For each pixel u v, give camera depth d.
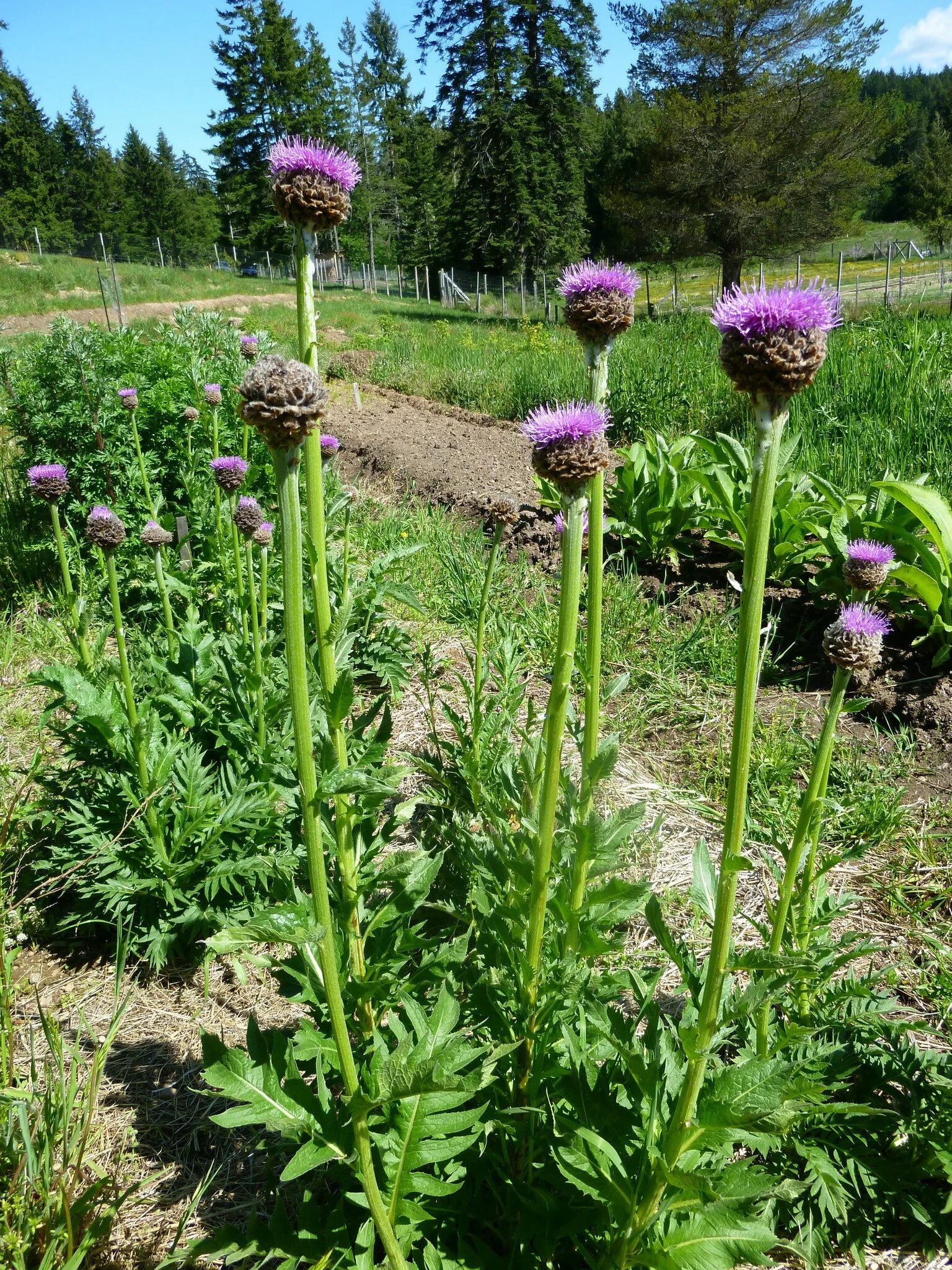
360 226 63.75
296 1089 1.58
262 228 51.06
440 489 8.12
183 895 2.92
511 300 42.69
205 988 2.82
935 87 103.75
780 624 5.02
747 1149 2.14
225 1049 1.56
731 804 1.26
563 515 1.56
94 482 5.81
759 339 1.09
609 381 10.80
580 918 1.76
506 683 3.44
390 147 66.75
